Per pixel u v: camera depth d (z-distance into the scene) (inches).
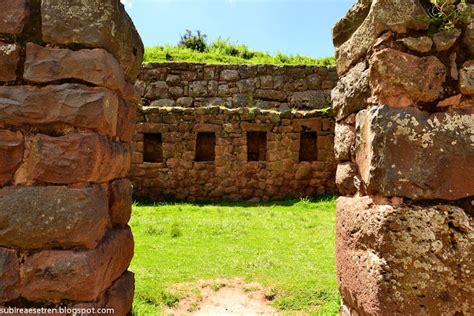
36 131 72.9
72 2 73.5
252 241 224.4
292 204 355.9
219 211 318.7
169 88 472.1
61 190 71.3
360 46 85.7
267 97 471.5
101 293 78.4
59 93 72.1
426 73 74.2
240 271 174.1
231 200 386.6
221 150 390.3
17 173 72.0
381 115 74.7
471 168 72.7
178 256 194.9
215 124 391.5
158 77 473.7
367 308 77.4
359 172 86.6
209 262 186.1
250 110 390.3
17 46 73.2
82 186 72.6
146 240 224.5
